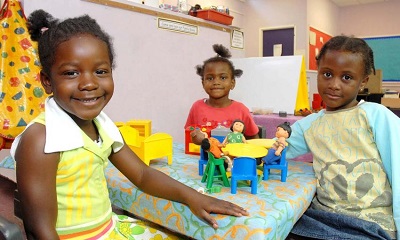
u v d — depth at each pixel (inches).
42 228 23.3
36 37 28.5
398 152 31.2
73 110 24.5
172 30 68.6
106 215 28.0
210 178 30.3
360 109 34.2
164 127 69.1
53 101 25.9
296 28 146.6
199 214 26.2
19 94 45.1
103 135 28.3
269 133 59.4
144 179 30.9
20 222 32.2
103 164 27.6
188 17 71.8
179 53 70.7
